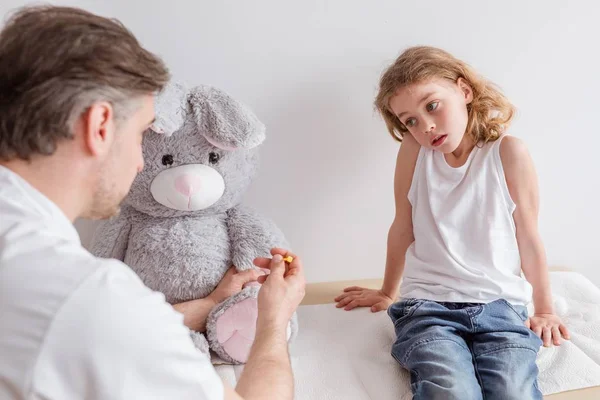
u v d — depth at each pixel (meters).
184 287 1.18
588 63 1.38
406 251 1.35
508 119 1.27
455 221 1.24
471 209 1.24
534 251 1.24
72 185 0.65
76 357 0.54
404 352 1.14
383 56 1.31
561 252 1.55
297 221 1.43
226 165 1.16
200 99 1.12
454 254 1.23
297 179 1.38
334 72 1.31
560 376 1.12
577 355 1.17
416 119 1.18
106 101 0.62
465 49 1.33
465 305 1.18
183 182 1.11
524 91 1.39
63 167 0.64
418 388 1.05
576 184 1.49
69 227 0.64
